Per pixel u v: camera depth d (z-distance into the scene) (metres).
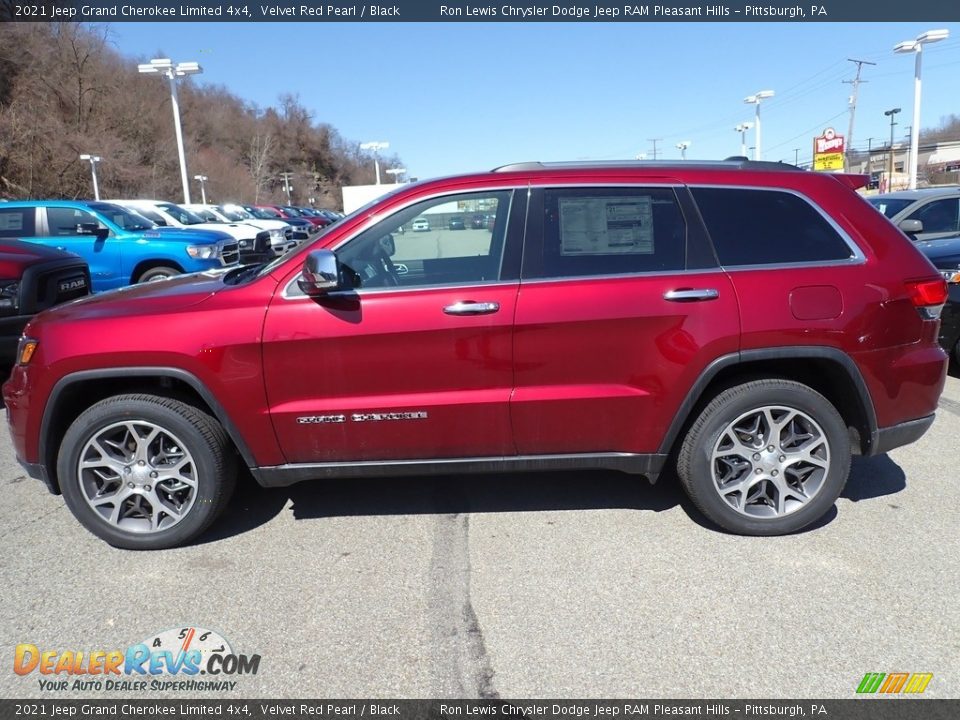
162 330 3.28
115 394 3.50
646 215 3.40
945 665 2.58
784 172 3.52
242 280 3.59
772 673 2.55
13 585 3.22
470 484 4.24
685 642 2.73
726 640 2.74
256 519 3.84
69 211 10.37
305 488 4.23
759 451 3.46
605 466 3.51
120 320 3.32
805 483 3.52
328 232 3.40
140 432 3.44
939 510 3.75
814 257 3.40
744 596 3.02
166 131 53.56
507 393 3.35
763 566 3.25
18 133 37.75
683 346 3.29
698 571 3.22
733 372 3.50
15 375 3.47
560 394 3.34
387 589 3.14
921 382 3.48
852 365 3.36
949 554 3.31
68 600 3.10
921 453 4.55
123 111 48.78
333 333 3.27
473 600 3.04
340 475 3.50
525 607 2.99
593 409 3.37
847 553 3.35
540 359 3.31
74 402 3.52
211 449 3.43
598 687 2.52
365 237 3.39
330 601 3.06
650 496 4.02
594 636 2.79
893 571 3.18
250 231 15.34
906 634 2.75
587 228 3.39
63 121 42.84
